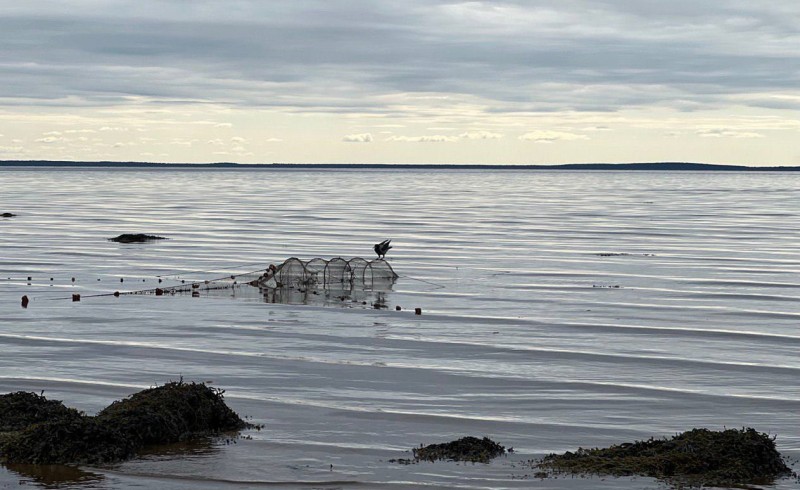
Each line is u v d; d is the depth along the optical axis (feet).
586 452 57.57
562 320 105.50
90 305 113.80
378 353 87.40
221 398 64.64
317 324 101.86
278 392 73.10
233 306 113.50
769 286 133.80
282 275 132.77
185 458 56.24
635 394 73.26
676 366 82.94
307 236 213.05
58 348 88.48
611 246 192.34
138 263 160.35
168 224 248.73
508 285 134.10
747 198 428.97
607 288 131.75
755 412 68.49
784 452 59.11
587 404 70.44
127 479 52.60
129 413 59.26
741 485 52.13
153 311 109.60
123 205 343.46
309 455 57.62
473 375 79.10
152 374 78.54
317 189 532.73
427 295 123.85
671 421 66.23
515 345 91.45
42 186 563.07
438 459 56.85
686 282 138.10
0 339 92.48
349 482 52.95
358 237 210.79
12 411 61.11
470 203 369.91
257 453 57.57
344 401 70.59
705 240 206.39
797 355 87.81
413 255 174.09
